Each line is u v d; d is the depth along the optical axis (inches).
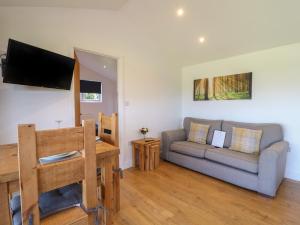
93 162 39.3
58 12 91.5
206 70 152.1
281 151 89.2
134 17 110.2
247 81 125.3
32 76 73.7
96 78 262.4
